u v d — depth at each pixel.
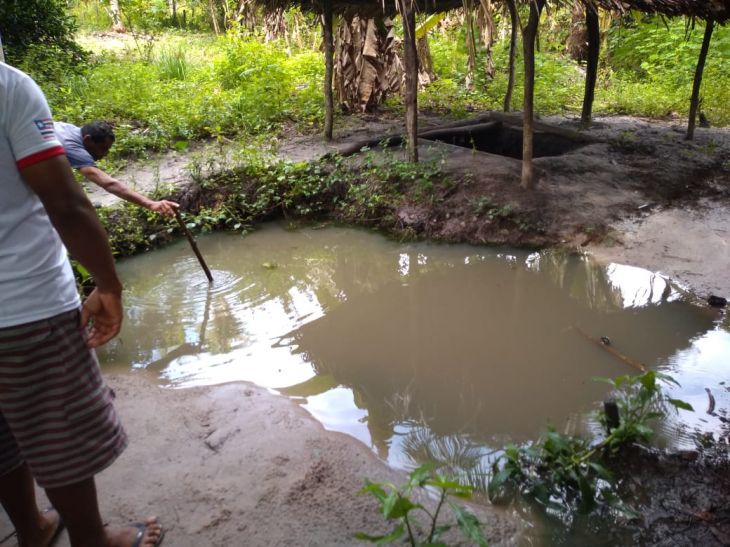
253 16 9.08
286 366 4.09
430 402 3.66
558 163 7.00
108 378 3.83
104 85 10.19
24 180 1.79
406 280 5.46
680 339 4.23
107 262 1.89
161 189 6.55
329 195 6.93
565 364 4.04
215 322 4.72
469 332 4.54
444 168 6.78
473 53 6.32
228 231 6.64
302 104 9.66
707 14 7.06
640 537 2.60
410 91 6.59
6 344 1.80
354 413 3.55
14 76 1.70
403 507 2.16
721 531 2.60
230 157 7.50
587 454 2.96
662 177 6.67
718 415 3.38
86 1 19.09
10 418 1.91
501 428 3.39
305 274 5.63
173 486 2.81
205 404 3.49
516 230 5.92
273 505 2.68
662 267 5.18
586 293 5.02
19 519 2.31
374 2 8.16
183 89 10.55
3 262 1.76
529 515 2.73
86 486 2.05
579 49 13.73
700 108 9.27
